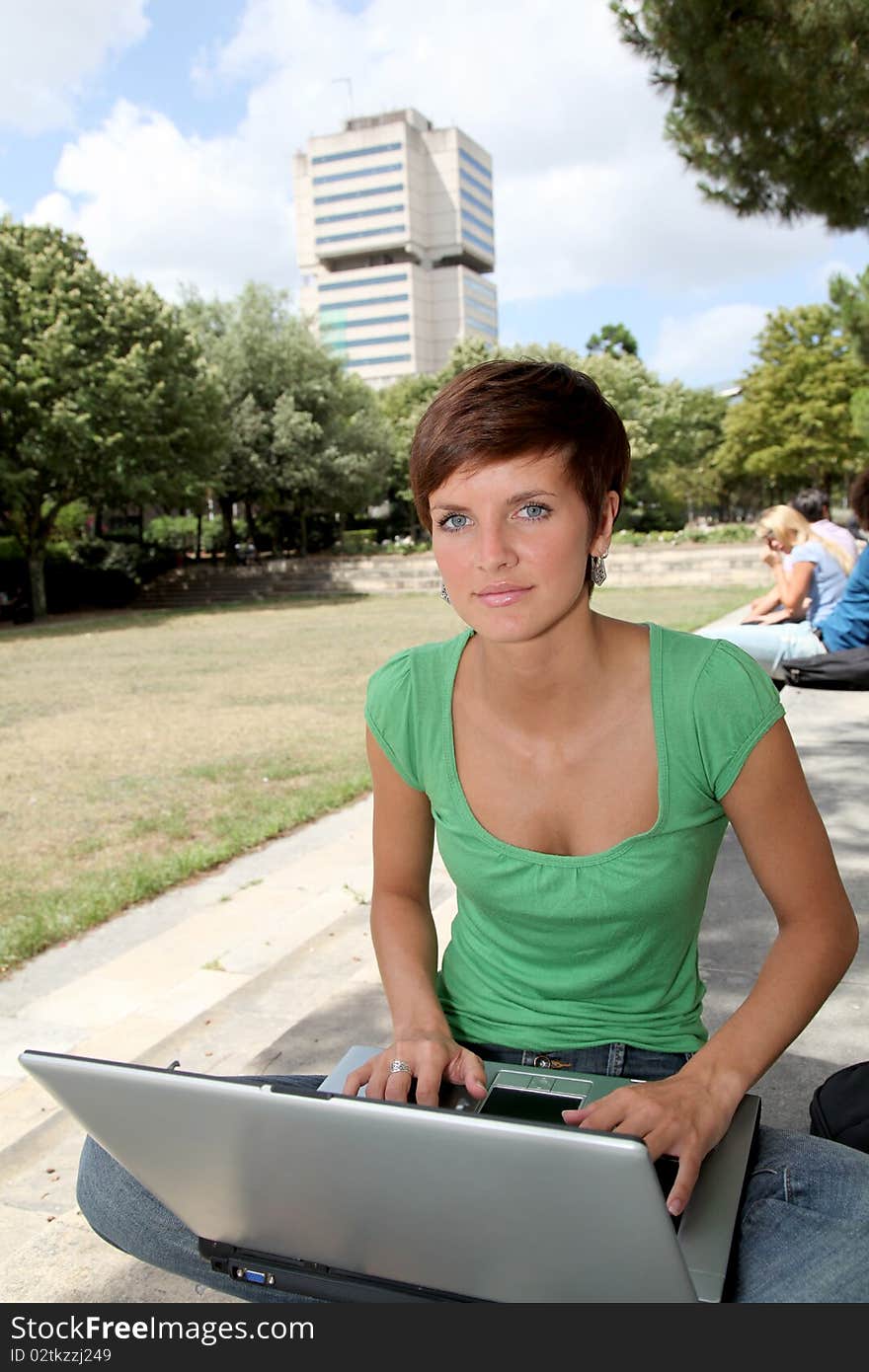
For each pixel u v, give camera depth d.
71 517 35.88
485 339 49.19
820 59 7.73
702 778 1.27
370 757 1.50
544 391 1.15
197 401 26.42
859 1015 2.98
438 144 147.00
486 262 160.25
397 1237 1.05
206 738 8.95
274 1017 3.34
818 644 5.12
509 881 1.33
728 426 47.12
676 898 1.30
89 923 4.44
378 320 143.25
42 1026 3.41
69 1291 1.94
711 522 72.88
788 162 8.58
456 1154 0.92
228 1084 0.98
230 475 34.44
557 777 1.30
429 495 1.20
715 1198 1.09
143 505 28.30
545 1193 0.92
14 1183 2.51
